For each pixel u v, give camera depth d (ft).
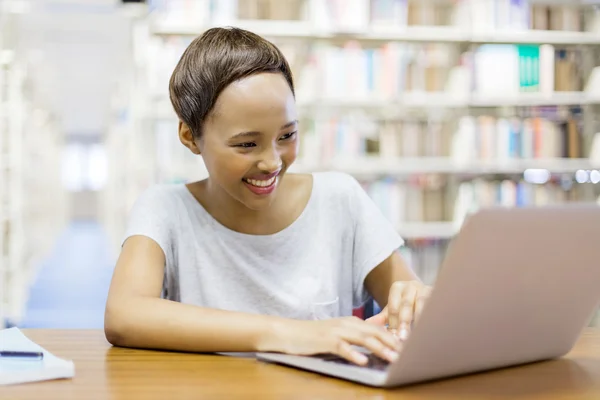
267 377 2.47
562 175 13.76
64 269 27.12
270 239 3.87
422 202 13.51
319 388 2.31
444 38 12.95
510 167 13.26
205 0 12.05
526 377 2.53
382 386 2.30
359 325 2.60
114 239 32.50
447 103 13.08
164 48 11.80
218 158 3.18
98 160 75.20
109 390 2.28
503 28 13.11
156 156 12.01
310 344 2.60
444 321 2.16
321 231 4.01
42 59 29.07
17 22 17.75
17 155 16.15
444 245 13.43
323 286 3.93
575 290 2.52
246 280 3.84
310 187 4.08
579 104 13.56
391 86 12.82
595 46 13.42
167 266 3.79
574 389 2.37
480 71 13.08
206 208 3.90
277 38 13.02
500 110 14.17
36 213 25.57
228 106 3.08
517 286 2.29
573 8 13.44
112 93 39.93
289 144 3.26
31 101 25.29
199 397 2.20
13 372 2.38
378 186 13.30
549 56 13.19
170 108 12.02
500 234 2.08
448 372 2.41
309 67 12.69
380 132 13.11
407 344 2.15
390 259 4.05
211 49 3.18
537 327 2.54
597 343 3.18
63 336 3.27
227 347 2.79
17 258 15.89
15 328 3.19
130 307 3.01
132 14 13.41
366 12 12.64
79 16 22.16
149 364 2.67
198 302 3.84
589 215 2.27
